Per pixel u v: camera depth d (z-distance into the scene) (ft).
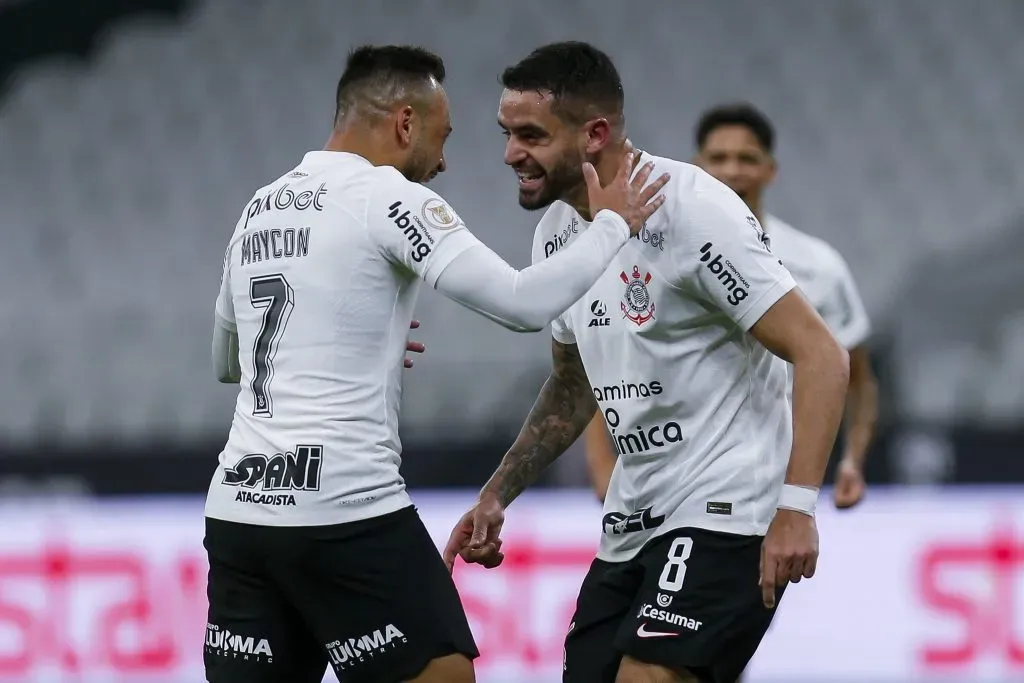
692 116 133.08
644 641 38.70
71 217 133.08
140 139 138.62
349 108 39.86
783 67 136.05
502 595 76.64
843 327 59.98
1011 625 75.10
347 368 37.40
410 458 81.20
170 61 143.43
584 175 38.17
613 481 42.19
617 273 39.68
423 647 37.73
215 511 38.34
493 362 98.12
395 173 38.27
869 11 139.13
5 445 83.05
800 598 76.54
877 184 126.82
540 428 44.55
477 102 135.33
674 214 38.47
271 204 38.83
